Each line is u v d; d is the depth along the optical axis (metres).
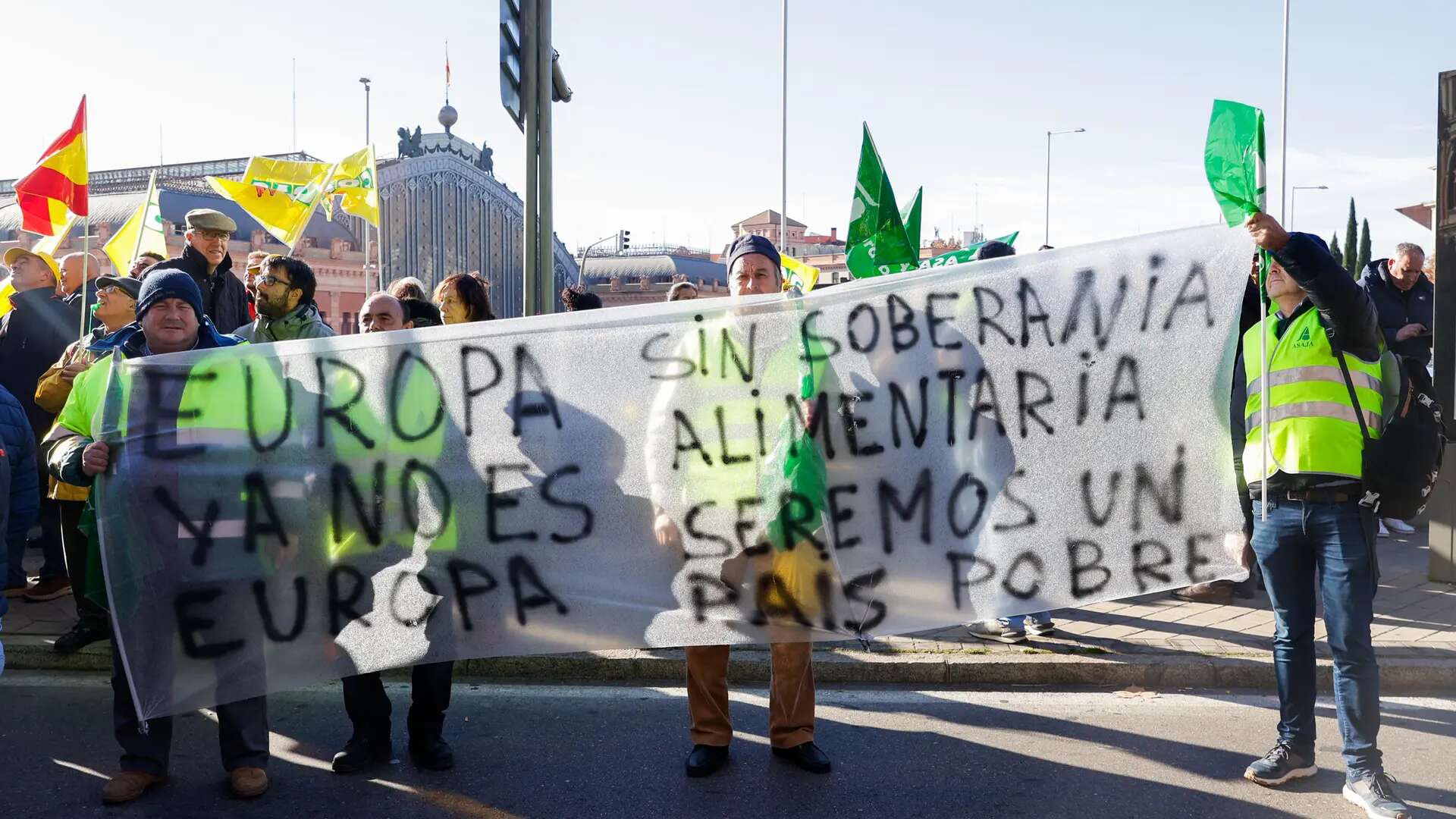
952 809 3.84
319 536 4.11
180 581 3.97
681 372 4.23
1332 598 3.81
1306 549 3.92
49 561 6.61
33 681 5.31
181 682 3.96
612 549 4.22
